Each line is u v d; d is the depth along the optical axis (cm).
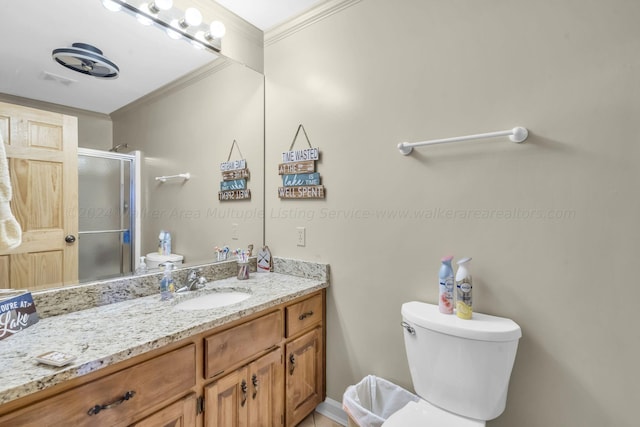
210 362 112
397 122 147
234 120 188
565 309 109
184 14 159
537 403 114
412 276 144
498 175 122
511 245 119
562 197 110
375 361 156
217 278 178
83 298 123
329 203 171
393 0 148
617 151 101
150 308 125
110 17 137
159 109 154
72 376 76
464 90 129
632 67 98
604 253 103
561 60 109
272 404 139
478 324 113
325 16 173
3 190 101
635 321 99
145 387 93
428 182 138
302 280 174
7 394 66
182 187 165
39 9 118
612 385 102
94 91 132
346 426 162
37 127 115
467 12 128
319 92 175
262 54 200
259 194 200
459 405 112
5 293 104
